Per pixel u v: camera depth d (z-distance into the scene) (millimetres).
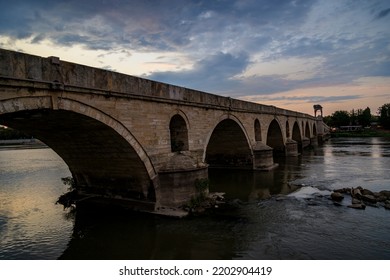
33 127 18438
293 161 48219
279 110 52344
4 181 36406
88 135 19375
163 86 21688
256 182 32188
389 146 71375
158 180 21500
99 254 15766
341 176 33812
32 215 22094
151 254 15609
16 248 16500
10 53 12555
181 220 19922
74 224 20000
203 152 27281
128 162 20797
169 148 22531
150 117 20625
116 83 17672
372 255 14609
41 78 13672
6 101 12562
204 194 23250
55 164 55000
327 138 114875
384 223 18719
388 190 26547
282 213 21203
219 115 30719
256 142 41312
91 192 25062
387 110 138750
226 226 18875
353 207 21844
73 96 15258
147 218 20516
